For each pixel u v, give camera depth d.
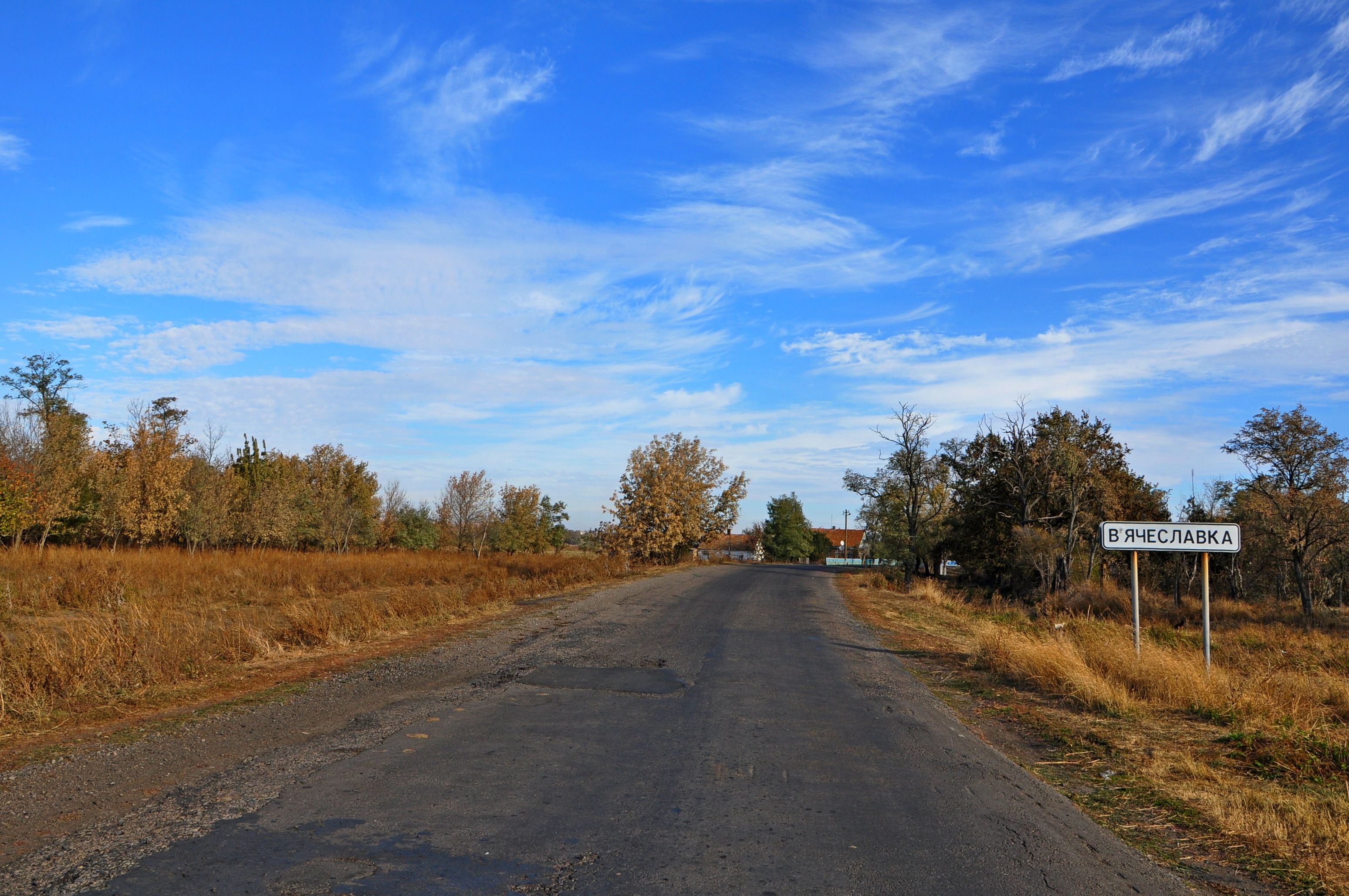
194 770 5.63
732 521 46.53
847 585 34.69
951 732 7.79
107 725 6.88
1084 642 12.32
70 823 4.54
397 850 4.27
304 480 48.62
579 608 17.88
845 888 4.00
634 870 4.12
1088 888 4.13
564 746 6.63
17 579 17.61
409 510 57.59
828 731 7.55
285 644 11.51
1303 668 14.97
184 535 35.28
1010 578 42.66
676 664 11.20
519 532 57.06
